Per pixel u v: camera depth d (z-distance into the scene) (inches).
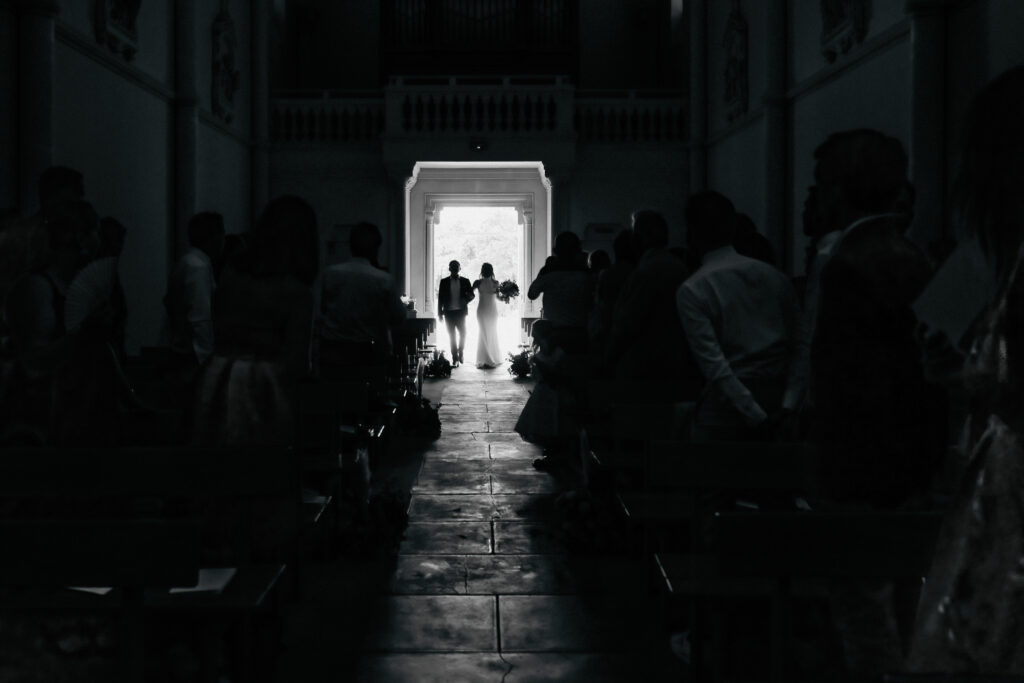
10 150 370.9
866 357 108.0
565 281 366.0
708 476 138.4
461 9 805.2
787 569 97.8
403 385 415.5
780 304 154.9
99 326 138.3
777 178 570.3
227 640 132.9
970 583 76.1
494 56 807.7
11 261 134.1
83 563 94.0
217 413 151.7
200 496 128.9
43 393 135.0
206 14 611.5
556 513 261.6
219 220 240.8
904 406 107.7
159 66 543.2
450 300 733.9
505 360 795.4
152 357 292.0
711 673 144.3
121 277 484.7
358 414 264.2
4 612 106.0
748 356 153.5
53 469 127.3
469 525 249.0
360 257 313.0
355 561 215.0
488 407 494.9
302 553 204.4
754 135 610.2
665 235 207.5
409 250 859.4
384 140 734.5
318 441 204.8
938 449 109.0
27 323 133.6
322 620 175.3
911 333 108.7
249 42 725.3
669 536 190.4
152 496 128.3
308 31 836.6
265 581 120.6
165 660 129.3
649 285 203.6
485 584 198.1
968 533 77.2
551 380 334.6
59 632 116.0
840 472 109.6
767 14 569.9
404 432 398.9
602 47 844.6
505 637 166.6
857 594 108.2
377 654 158.1
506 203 868.0
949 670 75.9
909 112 393.7
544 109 741.9
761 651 130.6
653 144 751.1
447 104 741.3
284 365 153.6
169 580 94.0
